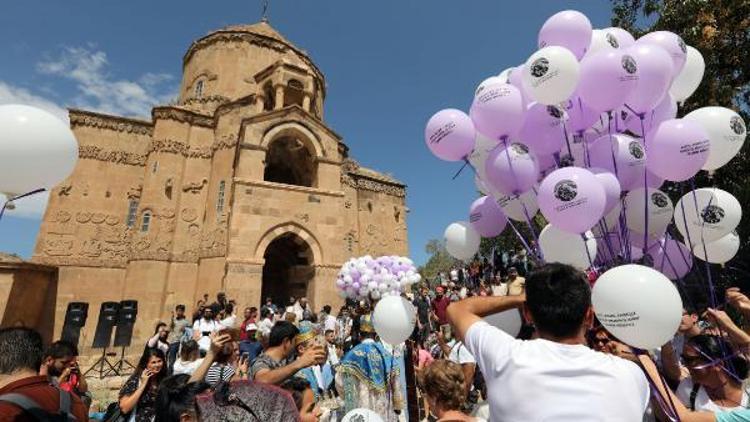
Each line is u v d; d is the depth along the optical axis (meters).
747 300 4.04
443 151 4.86
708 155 4.13
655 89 4.29
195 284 23.23
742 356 3.33
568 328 2.17
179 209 24.45
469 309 2.61
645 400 2.04
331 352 9.53
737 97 12.02
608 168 4.45
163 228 23.78
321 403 6.25
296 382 3.43
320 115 32.47
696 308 5.75
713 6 11.46
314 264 18.38
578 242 4.18
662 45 4.73
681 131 4.07
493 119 4.39
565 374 1.95
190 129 26.28
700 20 11.44
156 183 24.42
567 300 2.18
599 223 4.74
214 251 23.00
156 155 25.00
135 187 25.28
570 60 4.09
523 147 4.51
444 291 11.46
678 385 3.68
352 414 3.50
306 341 5.09
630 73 4.08
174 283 22.95
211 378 4.84
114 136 25.66
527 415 1.90
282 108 20.33
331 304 18.08
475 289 12.74
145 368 4.98
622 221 4.70
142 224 23.59
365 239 28.56
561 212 3.79
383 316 4.72
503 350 2.15
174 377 2.95
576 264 4.16
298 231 18.58
